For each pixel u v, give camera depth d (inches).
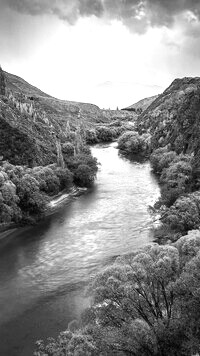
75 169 4215.1
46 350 1148.5
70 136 6269.7
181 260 1037.8
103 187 4055.1
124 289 960.3
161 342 911.0
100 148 7293.3
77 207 3376.0
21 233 2751.0
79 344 907.4
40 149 4252.0
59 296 1824.6
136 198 3555.6
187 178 3189.0
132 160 5723.4
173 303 1003.9
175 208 2459.4
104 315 1008.9
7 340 1508.4
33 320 1636.3
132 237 2539.4
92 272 2063.2
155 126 6663.4
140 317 990.4
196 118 4495.6
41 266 2177.7
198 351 856.3
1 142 3791.8
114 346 920.3
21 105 5201.8
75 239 2583.7
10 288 1931.6
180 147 4495.6
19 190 3053.6
